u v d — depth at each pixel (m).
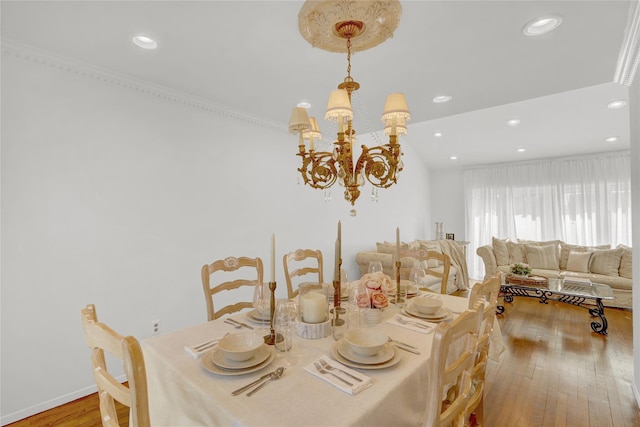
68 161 2.08
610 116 4.25
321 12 1.38
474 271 6.50
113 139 2.28
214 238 2.89
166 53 1.98
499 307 4.01
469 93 2.56
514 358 2.79
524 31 1.71
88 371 2.16
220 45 1.88
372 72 2.20
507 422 1.94
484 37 1.77
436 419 0.86
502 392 2.27
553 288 3.75
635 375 2.19
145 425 0.76
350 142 1.69
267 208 3.37
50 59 1.99
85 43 1.86
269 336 1.40
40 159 1.98
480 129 5.14
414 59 2.02
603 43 1.81
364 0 1.30
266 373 1.10
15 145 1.89
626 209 5.02
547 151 5.46
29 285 1.94
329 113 1.53
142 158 2.43
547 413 2.03
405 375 1.08
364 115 3.14
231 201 3.03
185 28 1.71
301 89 2.54
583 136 4.80
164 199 2.55
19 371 1.91
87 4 1.50
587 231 5.32
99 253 2.21
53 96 2.02
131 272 2.36
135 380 0.74
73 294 2.10
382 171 1.67
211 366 1.12
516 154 5.77
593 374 2.51
